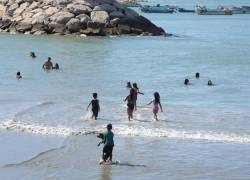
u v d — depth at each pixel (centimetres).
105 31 11800
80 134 3362
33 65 6806
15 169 2670
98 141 3212
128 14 12275
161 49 9394
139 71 6606
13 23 12006
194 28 16925
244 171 2708
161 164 2806
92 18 11844
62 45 9456
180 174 2650
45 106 4247
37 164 2759
